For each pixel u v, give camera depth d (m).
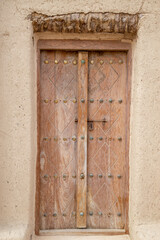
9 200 2.53
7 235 2.34
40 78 2.73
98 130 2.78
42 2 2.42
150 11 2.42
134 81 2.61
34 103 2.62
